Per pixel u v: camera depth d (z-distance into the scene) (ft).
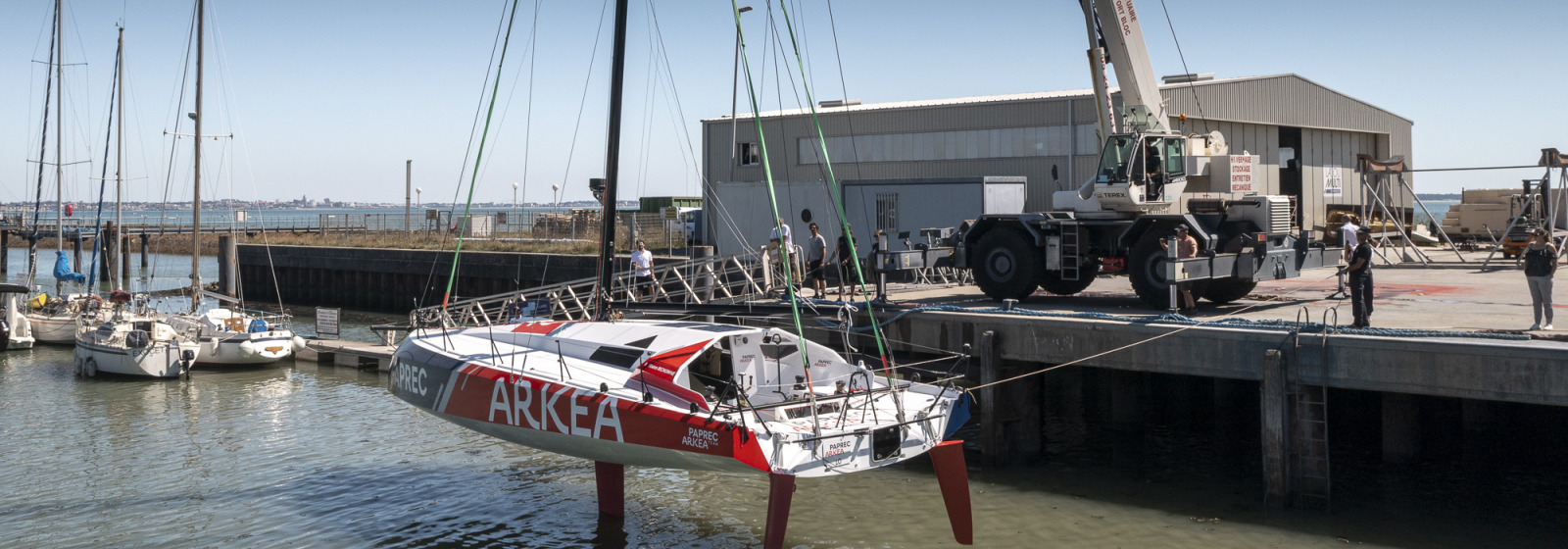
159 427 54.85
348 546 36.65
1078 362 41.83
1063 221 49.83
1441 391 33.71
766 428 29.09
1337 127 111.04
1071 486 41.24
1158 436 48.67
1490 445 44.65
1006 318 44.21
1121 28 51.42
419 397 38.58
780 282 67.21
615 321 41.70
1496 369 32.65
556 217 143.54
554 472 45.52
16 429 54.54
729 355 34.78
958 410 33.55
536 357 36.63
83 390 65.92
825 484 42.52
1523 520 35.53
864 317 49.42
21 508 40.98
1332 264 52.65
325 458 48.16
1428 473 41.06
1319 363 36.01
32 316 88.38
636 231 113.09
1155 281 48.06
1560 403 31.55
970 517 32.76
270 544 36.86
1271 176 102.78
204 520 39.50
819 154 106.32
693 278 64.39
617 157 44.62
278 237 175.32
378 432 53.16
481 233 149.89
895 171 102.32
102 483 44.34
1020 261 51.65
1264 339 37.01
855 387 35.35
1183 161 50.78
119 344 70.64
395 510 40.52
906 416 32.22
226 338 72.02
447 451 49.19
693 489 42.70
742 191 92.94
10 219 172.96
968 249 54.44
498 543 36.83
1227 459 44.47
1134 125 52.39
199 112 86.38
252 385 67.21
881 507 39.50
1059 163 92.84
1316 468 36.45
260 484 44.04
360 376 70.44
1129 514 37.65
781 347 35.27
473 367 35.99
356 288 129.08
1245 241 49.08
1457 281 63.21
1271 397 36.45
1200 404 54.75
